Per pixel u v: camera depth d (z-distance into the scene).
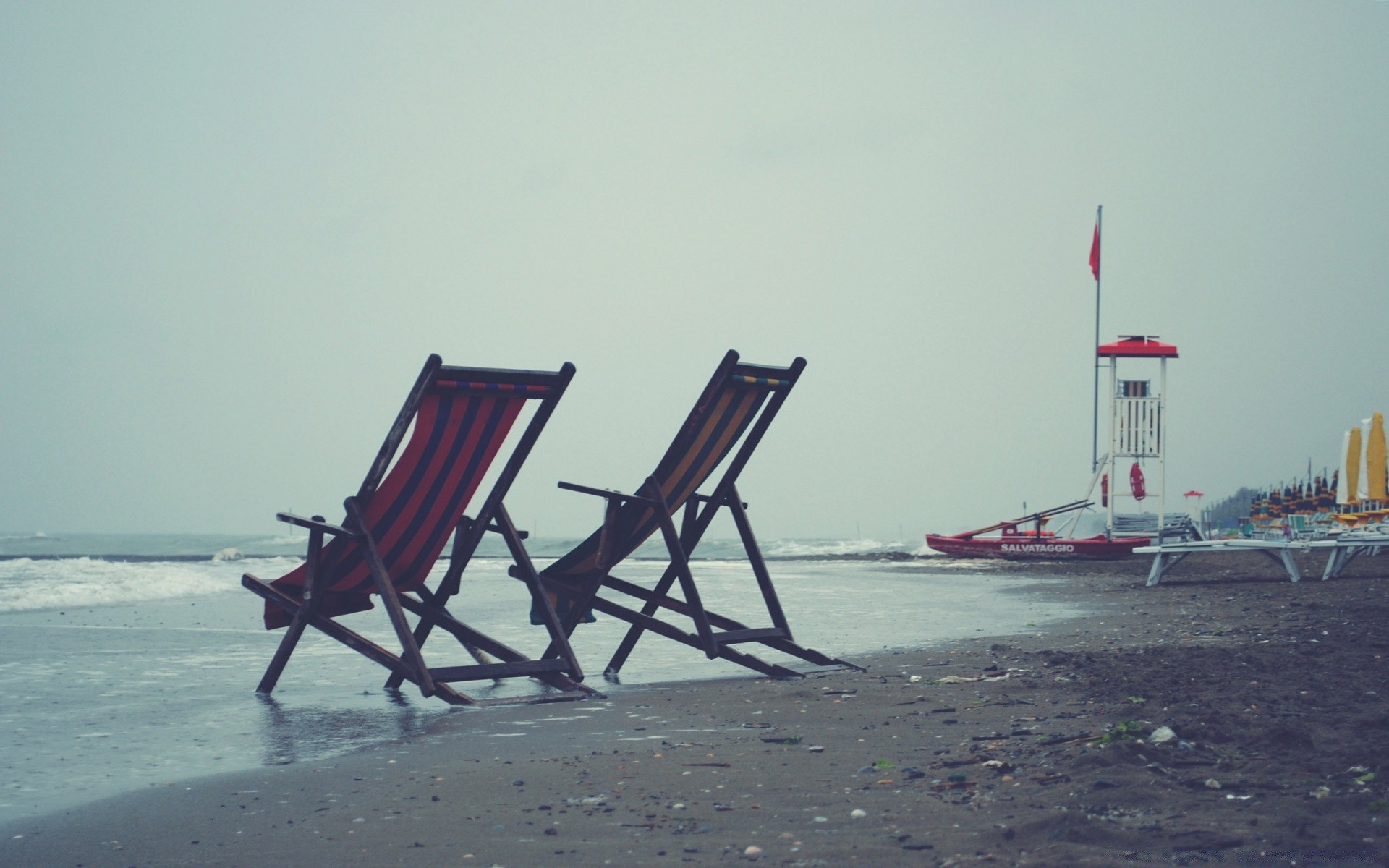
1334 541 17.19
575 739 6.12
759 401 9.09
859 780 4.66
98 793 4.93
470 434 7.80
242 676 9.32
